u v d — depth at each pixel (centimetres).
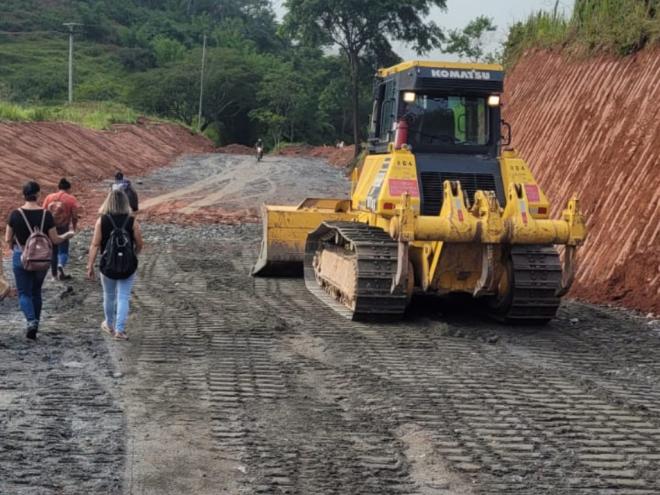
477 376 830
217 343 946
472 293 1077
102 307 1145
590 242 1434
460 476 577
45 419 673
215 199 3123
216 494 540
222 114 9425
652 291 1212
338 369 845
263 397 746
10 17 11181
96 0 12650
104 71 10094
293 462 596
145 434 645
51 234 951
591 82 1806
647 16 1711
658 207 1312
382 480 568
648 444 646
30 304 942
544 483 568
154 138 6028
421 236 988
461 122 1134
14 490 534
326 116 9419
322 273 1282
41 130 3938
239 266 1606
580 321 1127
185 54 10388
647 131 1472
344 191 3631
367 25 5678
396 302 1061
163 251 1792
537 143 1944
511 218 1008
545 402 747
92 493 536
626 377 841
